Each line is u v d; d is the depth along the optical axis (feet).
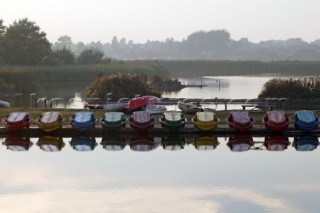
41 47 488.44
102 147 148.15
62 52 527.40
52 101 224.12
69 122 169.48
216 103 217.97
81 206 102.63
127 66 476.95
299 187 113.91
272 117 159.02
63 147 147.74
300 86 221.66
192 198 107.14
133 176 121.19
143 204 103.86
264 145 150.10
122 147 148.56
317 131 159.43
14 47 476.54
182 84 385.70
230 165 129.90
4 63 461.37
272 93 222.69
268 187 113.80
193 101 217.36
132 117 159.74
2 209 101.04
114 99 234.99
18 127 157.48
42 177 120.37
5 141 156.04
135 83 243.40
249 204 104.06
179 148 147.23
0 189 112.16
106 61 556.51
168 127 156.87
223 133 158.92
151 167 128.26
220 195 108.99
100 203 104.17
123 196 108.17
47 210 100.53
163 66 598.34
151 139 158.81
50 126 157.17
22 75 323.57
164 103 216.54
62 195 108.68
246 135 158.92
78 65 479.82
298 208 102.06
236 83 422.00
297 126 157.79
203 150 144.36
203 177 120.67
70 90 340.39
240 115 161.07
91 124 158.40
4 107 210.38
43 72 415.23
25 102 262.06
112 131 158.30
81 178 119.75
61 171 124.88
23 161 133.39
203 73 647.15
